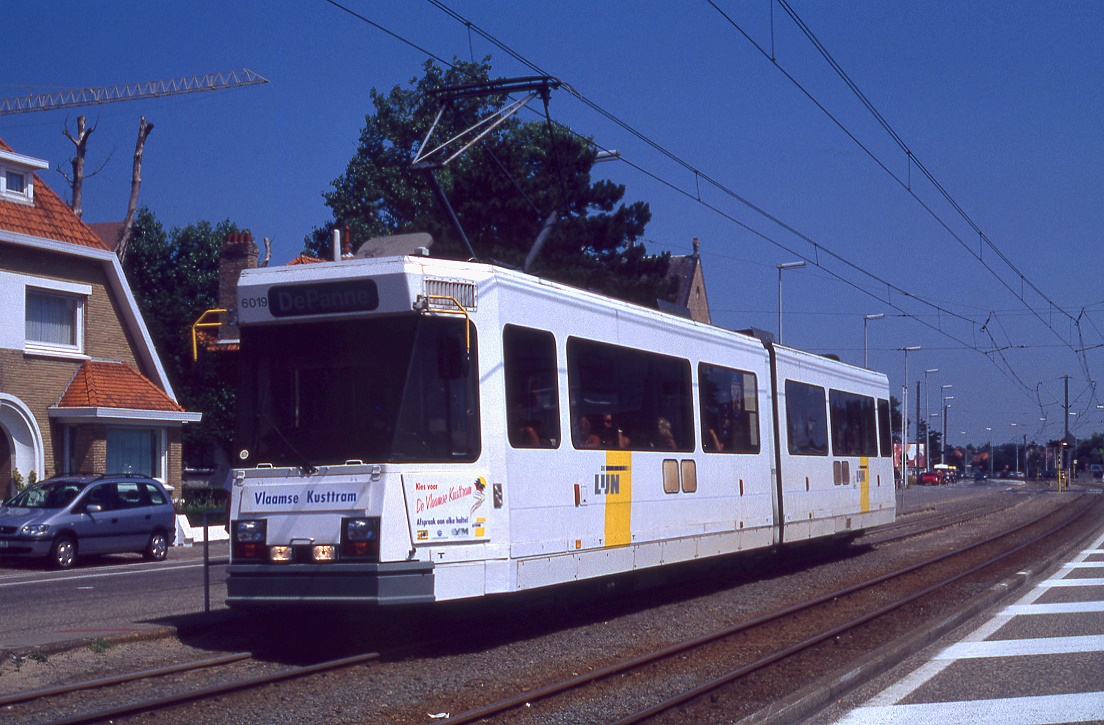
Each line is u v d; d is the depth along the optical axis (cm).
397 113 4944
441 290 984
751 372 1595
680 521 1336
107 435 2714
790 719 720
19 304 2555
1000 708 771
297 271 1005
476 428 992
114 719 734
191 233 6078
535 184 3694
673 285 3975
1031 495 5503
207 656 970
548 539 1070
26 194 2669
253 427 1001
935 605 1321
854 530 2000
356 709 770
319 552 941
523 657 981
